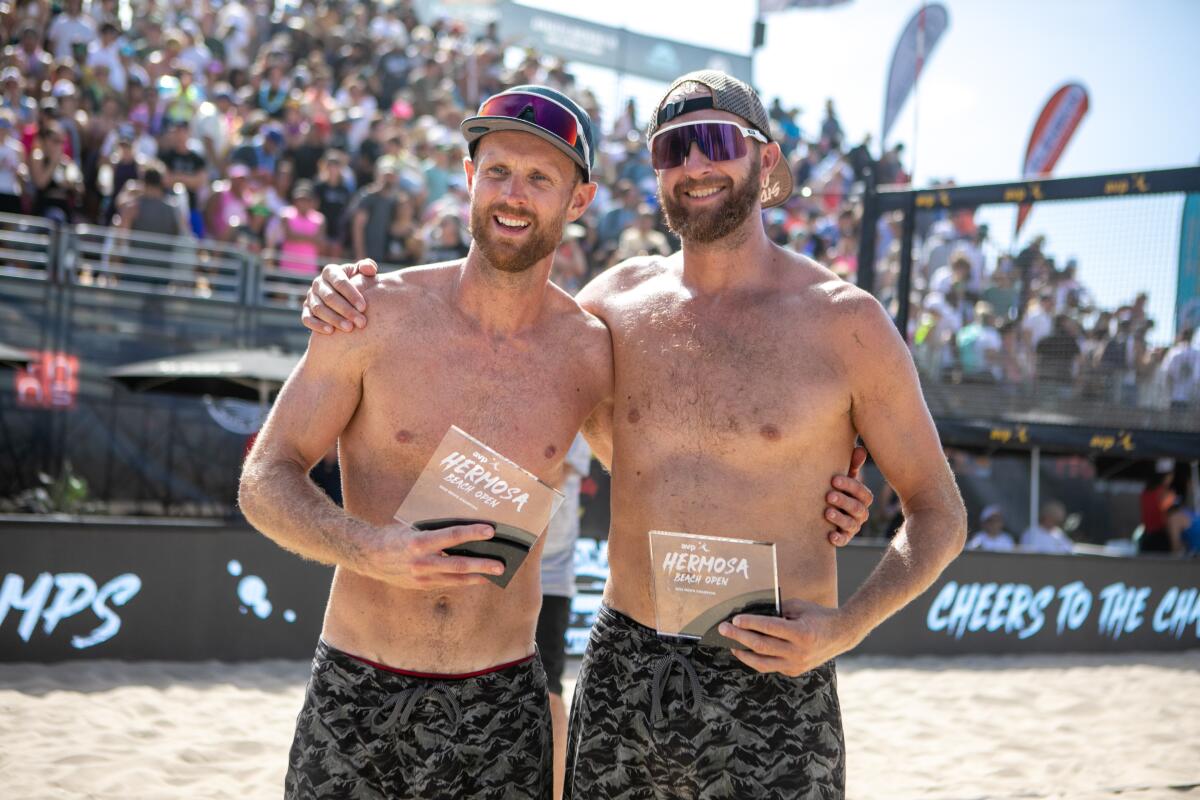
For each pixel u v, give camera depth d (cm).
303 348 970
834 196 1332
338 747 222
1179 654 827
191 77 1075
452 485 207
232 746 455
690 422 233
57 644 576
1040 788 454
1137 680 705
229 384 912
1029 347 795
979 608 783
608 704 231
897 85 1143
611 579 244
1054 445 779
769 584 204
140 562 598
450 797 225
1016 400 795
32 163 928
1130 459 1006
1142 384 776
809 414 228
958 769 481
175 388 904
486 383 234
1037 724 571
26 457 871
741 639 202
